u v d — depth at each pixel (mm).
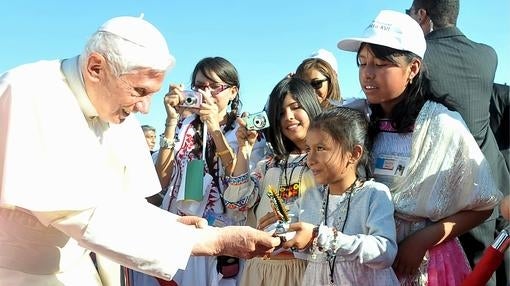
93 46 2051
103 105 2127
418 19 3535
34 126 2020
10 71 2148
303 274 2748
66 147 2027
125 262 2023
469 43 3340
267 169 3074
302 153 2965
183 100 3457
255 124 2990
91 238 1987
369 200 2504
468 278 2346
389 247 2355
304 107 2934
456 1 3424
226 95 3693
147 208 2127
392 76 2621
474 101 3250
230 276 3422
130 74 2033
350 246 2309
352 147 2543
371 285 2428
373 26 2689
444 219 2600
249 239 2146
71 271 2260
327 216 2588
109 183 2205
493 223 3264
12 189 1944
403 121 2668
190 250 2059
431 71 3219
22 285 2092
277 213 2453
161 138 3615
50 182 1973
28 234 2105
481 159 2588
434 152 2566
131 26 2053
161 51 2068
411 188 2576
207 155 3557
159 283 3506
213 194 3453
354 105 2938
